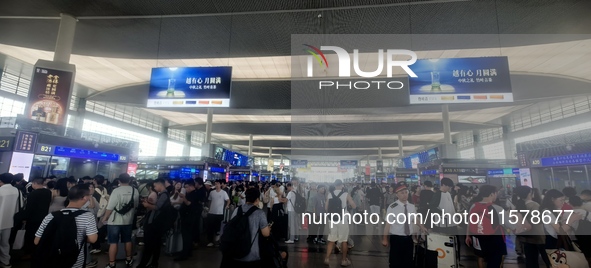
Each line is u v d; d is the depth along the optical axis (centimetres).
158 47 1225
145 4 930
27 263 462
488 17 920
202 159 1841
